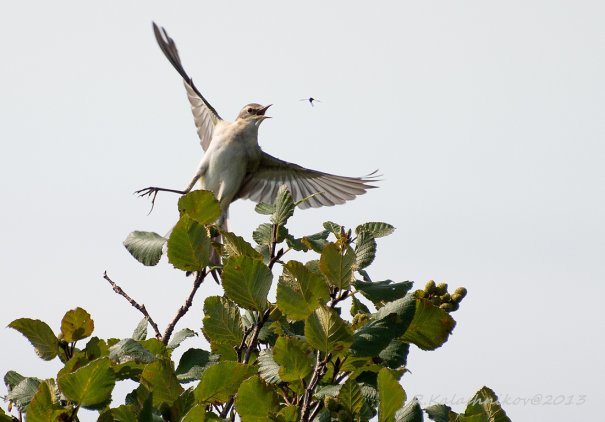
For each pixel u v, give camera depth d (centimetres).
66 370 901
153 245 1041
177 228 1011
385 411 815
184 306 1017
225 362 870
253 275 929
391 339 872
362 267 941
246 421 829
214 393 875
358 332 871
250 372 874
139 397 896
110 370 827
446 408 926
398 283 927
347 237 949
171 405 868
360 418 840
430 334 934
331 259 899
